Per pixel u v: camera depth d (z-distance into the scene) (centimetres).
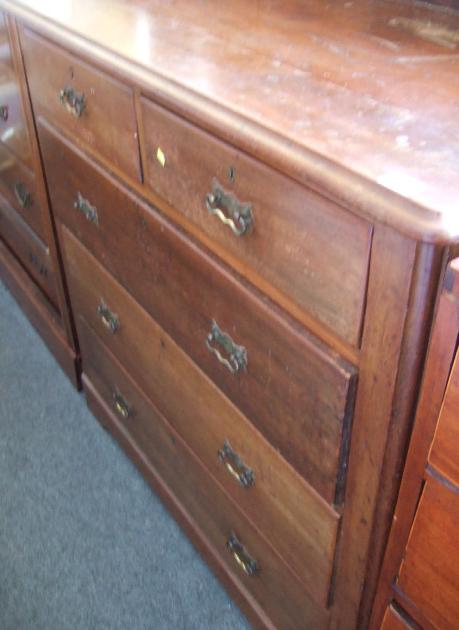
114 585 127
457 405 55
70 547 134
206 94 72
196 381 101
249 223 72
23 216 165
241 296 79
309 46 89
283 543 94
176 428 117
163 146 84
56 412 167
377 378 62
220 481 108
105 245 116
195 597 125
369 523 73
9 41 123
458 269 50
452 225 50
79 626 121
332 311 64
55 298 166
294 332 71
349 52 87
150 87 79
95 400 158
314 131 63
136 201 97
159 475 137
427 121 66
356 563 78
